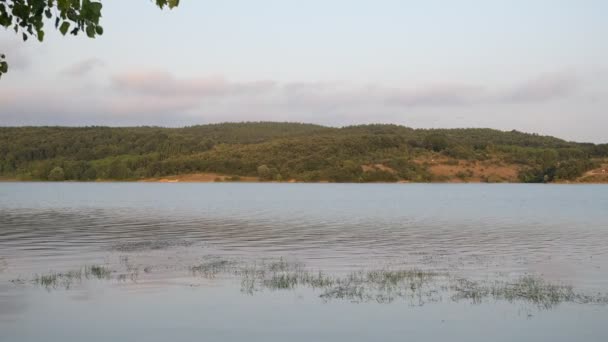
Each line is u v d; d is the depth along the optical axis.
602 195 94.81
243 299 14.21
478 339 11.13
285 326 11.95
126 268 18.72
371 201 73.75
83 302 13.83
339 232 32.38
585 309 13.26
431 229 34.56
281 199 79.19
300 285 15.95
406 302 13.98
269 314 12.84
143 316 12.61
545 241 27.77
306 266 19.44
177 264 19.66
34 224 37.38
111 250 23.69
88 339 11.05
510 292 15.08
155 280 16.56
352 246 25.47
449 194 100.00
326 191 113.88
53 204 64.12
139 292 14.95
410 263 20.31
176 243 26.47
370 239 28.44
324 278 17.08
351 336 11.31
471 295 14.73
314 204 66.06
